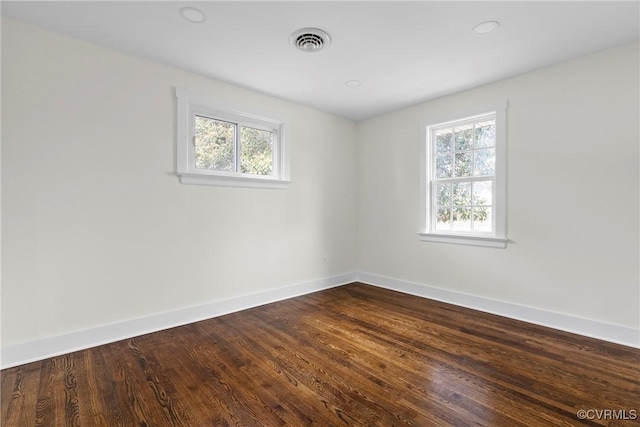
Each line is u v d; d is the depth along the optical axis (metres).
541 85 2.70
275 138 3.46
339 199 4.12
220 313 2.98
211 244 2.93
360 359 2.09
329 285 4.01
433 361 2.06
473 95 3.14
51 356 2.12
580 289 2.51
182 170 2.72
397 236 3.87
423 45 2.33
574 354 2.15
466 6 1.88
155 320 2.59
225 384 1.80
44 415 1.54
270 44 2.31
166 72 2.63
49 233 2.13
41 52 2.09
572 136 2.54
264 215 3.34
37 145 2.08
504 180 2.92
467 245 3.21
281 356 2.14
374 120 4.11
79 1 1.82
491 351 2.20
